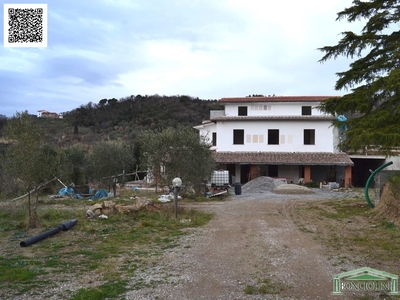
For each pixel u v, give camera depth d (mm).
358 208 16484
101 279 6664
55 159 13258
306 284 6418
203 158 21469
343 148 14734
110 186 24156
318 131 33250
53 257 8281
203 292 6020
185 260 8070
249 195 24766
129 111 75500
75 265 7621
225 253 8703
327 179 34156
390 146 12367
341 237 10391
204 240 10195
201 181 22172
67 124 67812
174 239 10328
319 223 12875
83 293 5840
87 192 24516
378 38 13922
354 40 14148
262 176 31453
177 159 20703
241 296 5844
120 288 6180
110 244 9672
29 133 11852
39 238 10000
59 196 21391
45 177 12281
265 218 14195
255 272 7156
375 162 33844
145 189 27109
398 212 12695
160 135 21109
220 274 7027
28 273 6871
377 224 12320
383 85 12297
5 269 7191
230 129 34406
